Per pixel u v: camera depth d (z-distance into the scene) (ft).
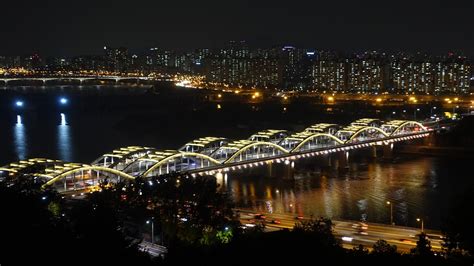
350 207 625.82
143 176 628.28
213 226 418.31
